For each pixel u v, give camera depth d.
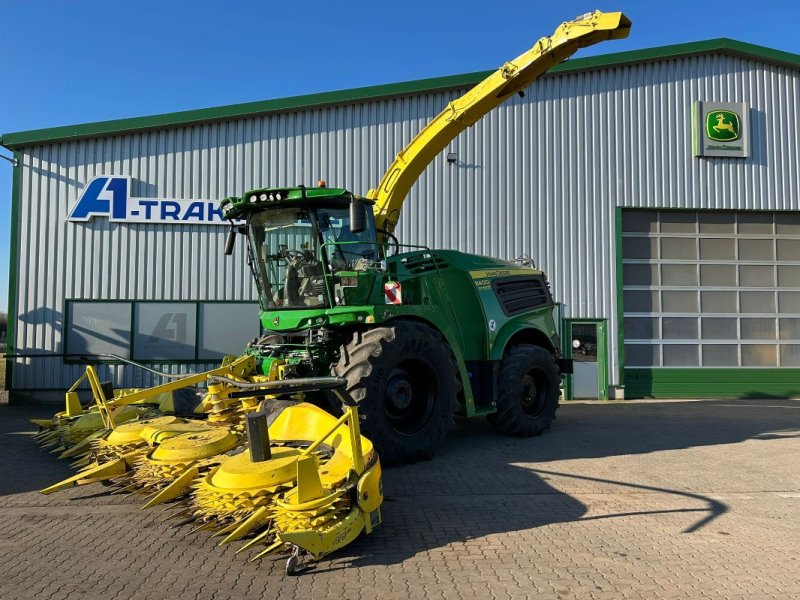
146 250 13.24
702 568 3.94
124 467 5.41
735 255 14.94
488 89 8.16
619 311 14.16
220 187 13.43
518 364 8.61
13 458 7.26
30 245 13.02
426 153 8.95
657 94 14.58
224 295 13.32
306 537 3.75
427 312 7.38
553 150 14.21
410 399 6.88
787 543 4.41
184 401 7.72
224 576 3.79
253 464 4.28
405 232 13.80
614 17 7.02
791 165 14.94
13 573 3.86
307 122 13.69
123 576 3.80
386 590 3.58
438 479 6.25
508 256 13.96
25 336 12.90
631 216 14.70
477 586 3.64
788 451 7.76
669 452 7.67
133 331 13.10
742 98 14.83
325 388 4.18
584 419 10.74
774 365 14.80
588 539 4.48
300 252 7.21
